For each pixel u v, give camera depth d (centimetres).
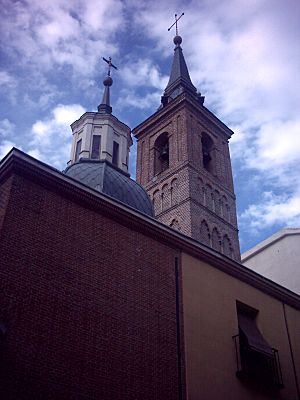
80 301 1493
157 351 1623
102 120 3369
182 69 5238
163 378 1593
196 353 1739
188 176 3959
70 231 1585
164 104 4950
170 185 4081
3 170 1571
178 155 4206
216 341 1841
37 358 1320
